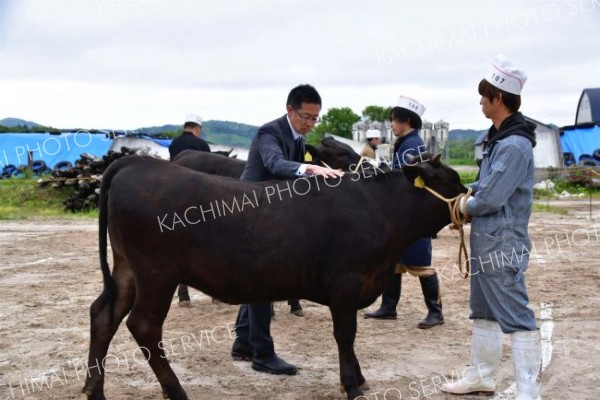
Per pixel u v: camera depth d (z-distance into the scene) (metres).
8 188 20.09
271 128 5.31
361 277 4.53
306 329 6.78
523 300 4.42
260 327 5.37
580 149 30.16
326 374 5.39
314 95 5.25
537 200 23.70
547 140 29.36
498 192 4.28
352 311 4.54
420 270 6.65
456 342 6.25
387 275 4.81
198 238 4.38
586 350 5.88
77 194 18.91
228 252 4.41
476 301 4.76
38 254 11.46
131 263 4.44
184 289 7.70
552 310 7.30
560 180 27.53
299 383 5.18
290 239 4.46
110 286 4.56
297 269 4.50
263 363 5.41
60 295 8.21
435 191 4.75
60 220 17.08
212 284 4.51
